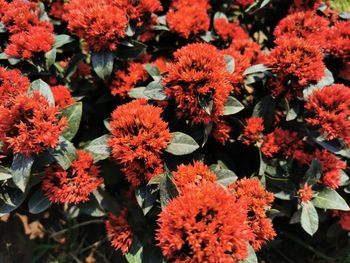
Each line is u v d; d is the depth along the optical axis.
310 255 0.42
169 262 0.24
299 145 0.33
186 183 0.27
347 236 0.40
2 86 0.29
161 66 0.37
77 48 0.40
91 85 0.39
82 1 0.33
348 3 0.51
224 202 0.23
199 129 0.32
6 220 0.41
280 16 0.41
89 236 0.43
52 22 0.40
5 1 0.36
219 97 0.28
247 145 0.34
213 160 0.35
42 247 0.41
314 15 0.37
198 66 0.28
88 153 0.32
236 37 0.41
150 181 0.28
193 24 0.38
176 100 0.29
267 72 0.32
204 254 0.22
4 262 0.39
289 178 0.32
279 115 0.36
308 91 0.31
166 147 0.29
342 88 0.29
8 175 0.28
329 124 0.29
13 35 0.32
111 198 0.36
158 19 0.40
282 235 0.42
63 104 0.34
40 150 0.27
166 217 0.23
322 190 0.31
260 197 0.29
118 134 0.28
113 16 0.31
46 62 0.34
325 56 0.34
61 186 0.30
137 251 0.32
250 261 0.25
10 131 0.27
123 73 0.36
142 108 0.28
